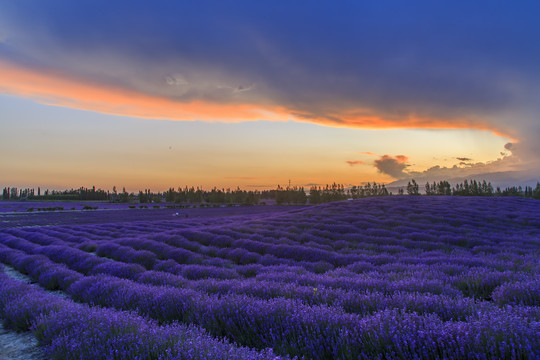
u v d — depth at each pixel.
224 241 18.09
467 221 23.05
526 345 2.68
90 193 175.38
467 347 2.91
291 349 3.49
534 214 25.84
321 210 33.72
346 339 3.37
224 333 4.50
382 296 5.29
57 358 3.77
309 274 8.98
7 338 5.25
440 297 5.02
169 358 3.12
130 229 30.75
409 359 2.92
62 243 21.27
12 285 7.83
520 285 5.29
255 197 139.25
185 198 142.50
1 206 86.31
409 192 132.62
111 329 4.25
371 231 20.22
